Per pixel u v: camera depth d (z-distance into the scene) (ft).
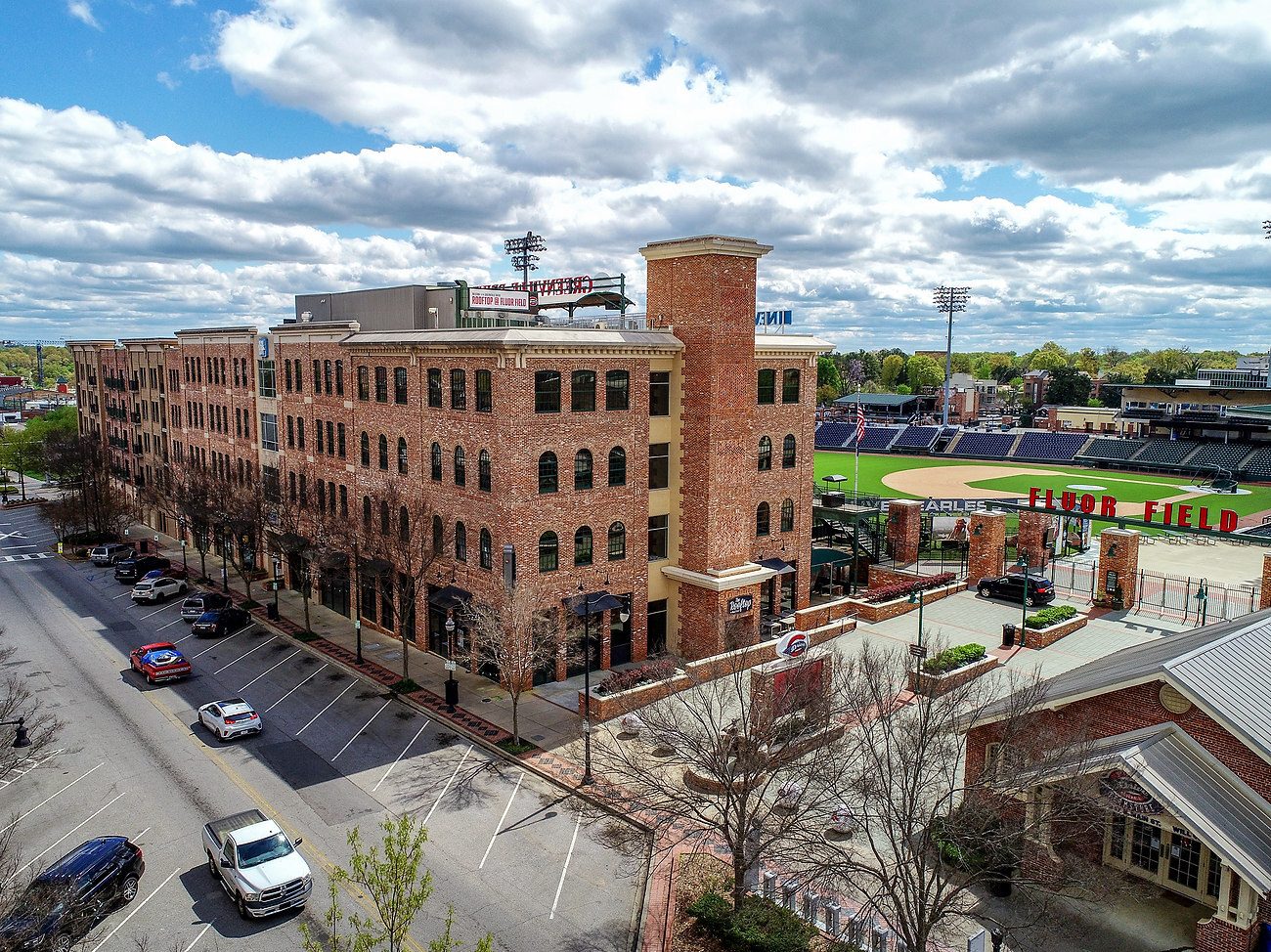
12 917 62.18
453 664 120.47
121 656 149.18
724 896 76.18
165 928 73.41
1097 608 161.58
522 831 89.97
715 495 141.08
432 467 143.13
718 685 119.65
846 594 190.70
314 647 152.66
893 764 76.28
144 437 283.59
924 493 316.40
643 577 142.61
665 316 144.77
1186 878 73.82
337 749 110.63
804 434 166.40
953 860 72.69
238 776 102.42
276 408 194.49
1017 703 72.59
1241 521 261.24
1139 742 67.10
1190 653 71.15
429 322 166.20
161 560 212.43
